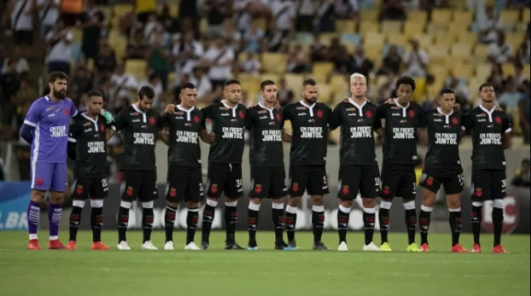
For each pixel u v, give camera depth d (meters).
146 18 112.94
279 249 57.44
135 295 33.19
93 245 55.97
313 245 62.16
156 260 45.88
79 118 55.62
